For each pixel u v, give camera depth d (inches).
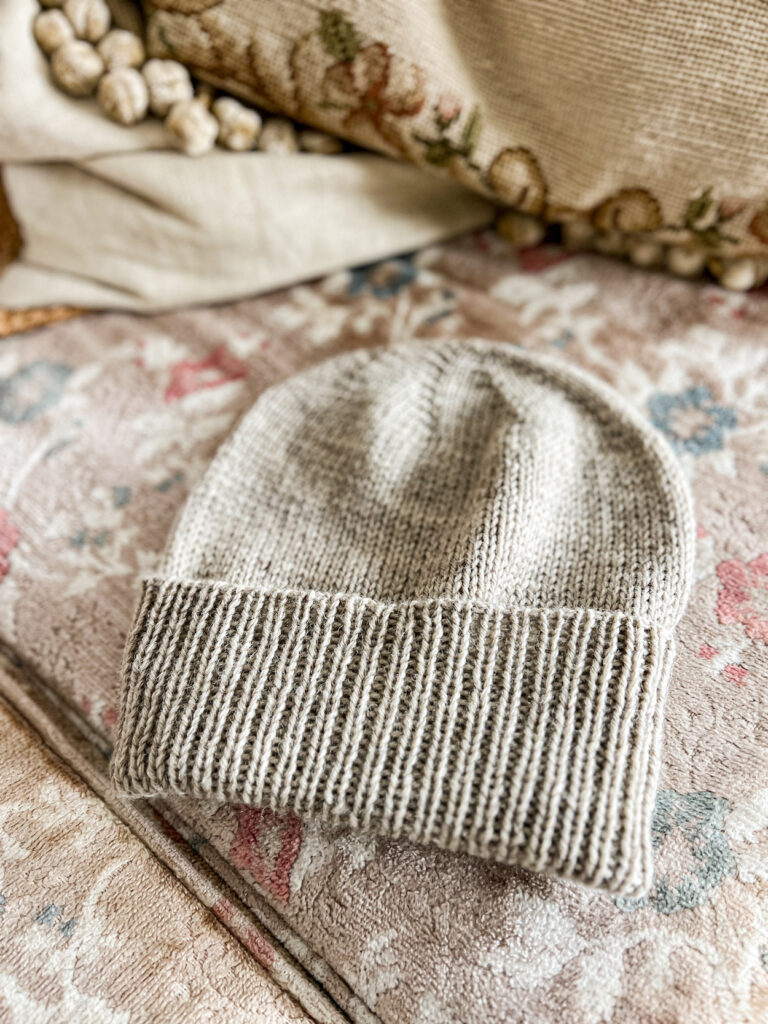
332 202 20.7
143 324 21.3
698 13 16.6
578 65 17.8
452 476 16.4
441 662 12.7
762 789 13.1
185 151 19.4
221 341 20.6
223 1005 11.6
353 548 15.4
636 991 11.5
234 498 16.1
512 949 11.8
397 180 21.0
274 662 12.9
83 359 20.5
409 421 17.2
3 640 15.9
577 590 14.3
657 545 14.7
